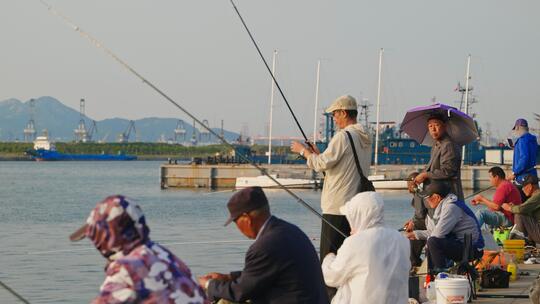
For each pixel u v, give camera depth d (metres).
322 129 122.81
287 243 8.37
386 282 9.56
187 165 108.75
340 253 9.70
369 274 9.54
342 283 9.74
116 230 6.18
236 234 50.44
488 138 125.38
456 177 15.05
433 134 15.21
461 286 12.09
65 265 33.84
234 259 33.69
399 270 9.66
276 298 8.38
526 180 19.39
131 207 6.23
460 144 16.45
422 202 15.86
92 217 6.22
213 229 54.91
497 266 15.37
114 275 6.12
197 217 66.62
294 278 8.35
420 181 15.13
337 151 11.95
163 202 86.00
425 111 16.59
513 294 14.16
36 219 68.12
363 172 12.09
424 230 15.88
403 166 111.62
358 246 9.59
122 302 6.07
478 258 14.35
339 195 12.00
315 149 12.65
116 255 6.23
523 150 19.50
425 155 123.75
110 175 182.62
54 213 74.62
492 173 19.56
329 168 12.00
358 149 12.04
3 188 125.19
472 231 14.20
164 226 58.12
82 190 117.94
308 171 104.00
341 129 12.33
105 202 6.23
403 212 66.31
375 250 9.58
